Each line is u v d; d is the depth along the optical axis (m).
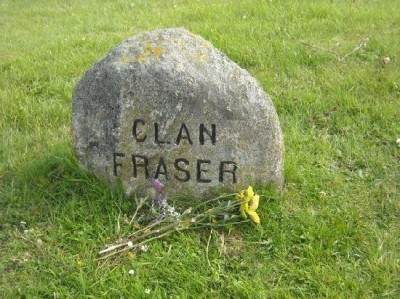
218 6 3.24
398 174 1.72
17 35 3.17
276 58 2.50
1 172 1.73
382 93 2.16
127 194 1.55
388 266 1.37
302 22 2.91
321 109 2.07
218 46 2.59
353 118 2.01
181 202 1.55
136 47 1.45
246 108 1.45
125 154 1.50
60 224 1.49
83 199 1.56
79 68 2.52
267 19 2.98
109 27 3.15
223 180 1.54
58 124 2.04
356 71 2.33
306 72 2.37
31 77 2.44
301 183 1.67
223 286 1.33
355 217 1.53
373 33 2.75
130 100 1.43
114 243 1.43
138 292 1.30
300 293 1.31
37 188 1.63
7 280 1.36
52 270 1.37
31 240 1.46
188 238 1.45
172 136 1.47
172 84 1.41
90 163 1.55
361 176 1.71
